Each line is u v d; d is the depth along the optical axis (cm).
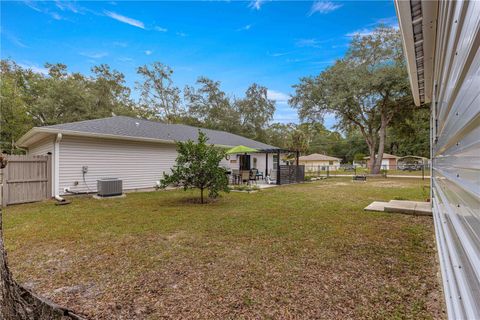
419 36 306
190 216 548
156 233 423
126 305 217
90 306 216
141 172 1051
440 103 271
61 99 1977
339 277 259
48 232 430
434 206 417
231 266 291
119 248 352
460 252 137
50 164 806
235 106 2869
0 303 147
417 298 217
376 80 1543
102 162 924
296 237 393
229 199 795
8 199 700
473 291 102
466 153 119
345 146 4538
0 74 1753
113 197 822
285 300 220
